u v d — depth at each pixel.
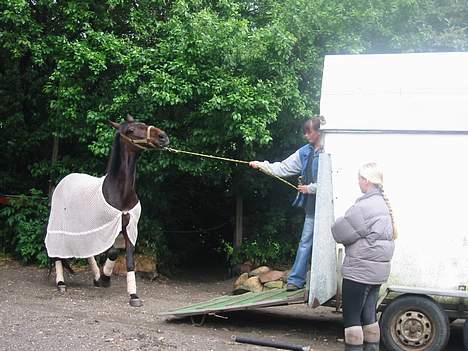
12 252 12.98
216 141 10.62
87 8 11.59
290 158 7.76
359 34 10.90
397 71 7.04
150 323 7.63
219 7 11.32
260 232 12.65
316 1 10.86
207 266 13.90
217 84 10.03
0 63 12.88
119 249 10.27
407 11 10.94
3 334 6.47
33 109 13.29
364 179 5.62
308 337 7.44
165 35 11.24
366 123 6.83
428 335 6.39
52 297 9.16
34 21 11.59
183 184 12.97
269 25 10.79
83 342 6.25
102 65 10.62
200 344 6.51
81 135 11.57
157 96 10.04
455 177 6.49
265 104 9.76
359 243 5.45
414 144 6.65
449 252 6.46
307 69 10.74
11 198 12.66
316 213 6.63
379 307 6.86
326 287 6.53
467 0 11.49
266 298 7.45
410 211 6.60
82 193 9.20
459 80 6.77
